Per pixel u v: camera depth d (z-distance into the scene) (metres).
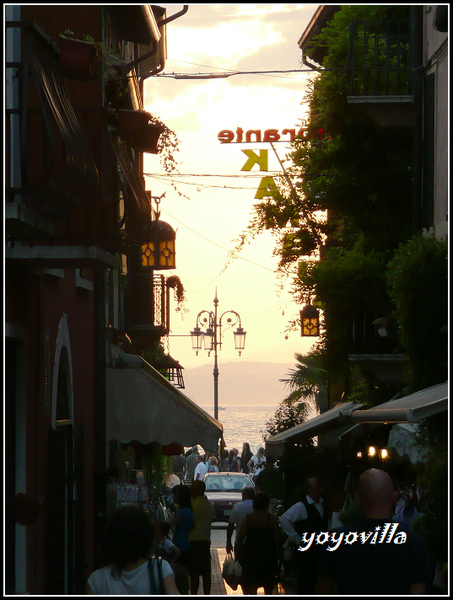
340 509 22.28
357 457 26.62
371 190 26.59
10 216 13.95
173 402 28.34
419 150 22.66
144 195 22.70
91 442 25.70
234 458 73.38
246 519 21.56
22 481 16.78
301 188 27.48
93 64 18.92
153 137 19.73
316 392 45.16
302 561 21.31
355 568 9.75
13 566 16.55
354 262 26.38
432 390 16.75
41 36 14.96
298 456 31.78
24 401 16.97
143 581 9.98
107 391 28.33
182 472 65.56
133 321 43.22
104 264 16.61
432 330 18.25
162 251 43.47
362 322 27.30
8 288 15.95
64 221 16.58
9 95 15.52
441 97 21.00
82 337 24.34
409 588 9.70
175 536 23.81
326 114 25.89
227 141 32.09
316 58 36.06
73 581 21.95
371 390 26.67
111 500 27.75
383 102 24.61
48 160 14.17
